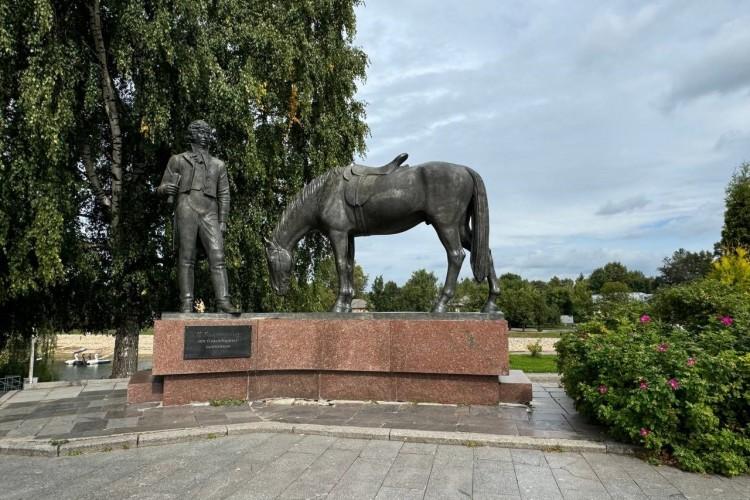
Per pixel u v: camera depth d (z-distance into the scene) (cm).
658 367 454
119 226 1155
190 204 691
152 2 1008
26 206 963
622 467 423
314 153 1366
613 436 481
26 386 868
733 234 2111
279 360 670
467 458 440
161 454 459
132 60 1042
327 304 2069
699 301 742
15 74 930
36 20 894
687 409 430
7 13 871
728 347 500
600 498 356
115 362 1284
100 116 1150
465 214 690
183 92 1070
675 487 380
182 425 536
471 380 638
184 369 634
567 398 700
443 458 440
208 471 411
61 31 1004
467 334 634
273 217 1287
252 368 662
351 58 1488
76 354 3503
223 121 1115
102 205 1240
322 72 1338
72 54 967
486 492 364
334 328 668
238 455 451
